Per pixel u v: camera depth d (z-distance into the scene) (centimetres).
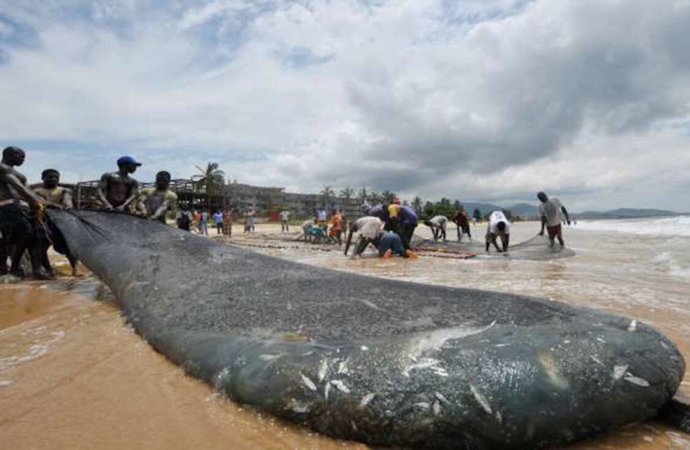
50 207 758
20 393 279
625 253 1288
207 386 279
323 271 439
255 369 252
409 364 222
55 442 224
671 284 697
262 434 229
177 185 4428
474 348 227
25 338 394
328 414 222
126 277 490
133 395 274
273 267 459
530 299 329
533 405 207
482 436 204
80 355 346
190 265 479
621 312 497
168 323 358
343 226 2105
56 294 612
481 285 697
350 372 227
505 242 1427
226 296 381
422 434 207
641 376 228
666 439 226
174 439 226
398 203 1398
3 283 713
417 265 1034
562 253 1282
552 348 228
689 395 259
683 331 416
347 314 315
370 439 215
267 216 7206
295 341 269
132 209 838
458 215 2164
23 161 741
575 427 212
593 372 221
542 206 1388
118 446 220
